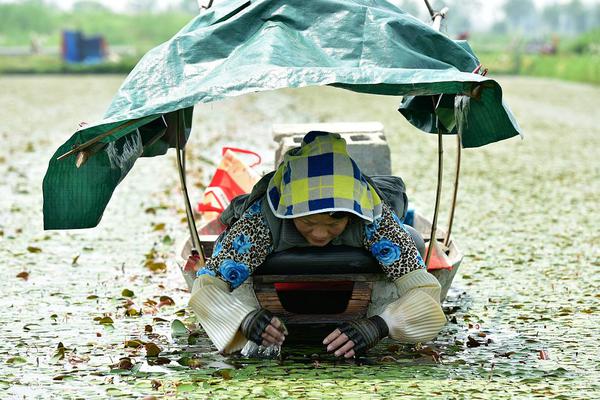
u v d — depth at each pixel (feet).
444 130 38.58
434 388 29.45
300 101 175.94
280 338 30.66
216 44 31.37
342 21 31.22
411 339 31.63
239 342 31.42
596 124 128.67
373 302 32.55
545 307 40.19
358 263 31.71
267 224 31.45
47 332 36.65
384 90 32.24
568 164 88.53
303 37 30.96
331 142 31.12
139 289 43.55
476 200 67.92
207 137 113.09
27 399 28.99
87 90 211.61
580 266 47.75
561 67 267.80
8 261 49.08
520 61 314.35
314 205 30.12
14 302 41.22
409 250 31.76
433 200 67.72
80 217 32.76
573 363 32.37
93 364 32.55
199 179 77.61
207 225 42.24
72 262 48.85
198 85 29.40
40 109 156.76
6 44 492.95
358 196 30.58
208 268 31.63
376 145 44.39
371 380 30.22
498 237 55.01
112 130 29.19
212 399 28.43
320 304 34.37
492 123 35.01
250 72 28.84
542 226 58.29
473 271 46.91
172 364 32.42
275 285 33.47
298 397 28.48
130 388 29.78
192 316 38.96
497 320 38.24
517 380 30.45
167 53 31.19
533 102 167.32
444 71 29.37
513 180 77.97
